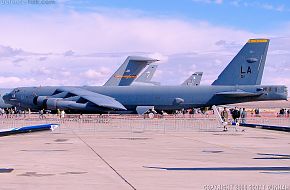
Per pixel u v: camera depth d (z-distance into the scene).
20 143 23.91
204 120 52.25
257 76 65.38
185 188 10.96
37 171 13.73
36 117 58.91
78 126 40.78
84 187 11.09
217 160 16.50
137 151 19.73
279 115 67.69
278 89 63.16
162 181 11.93
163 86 66.25
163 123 46.22
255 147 21.77
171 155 18.16
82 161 16.19
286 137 28.88
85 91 66.75
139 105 65.94
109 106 60.47
